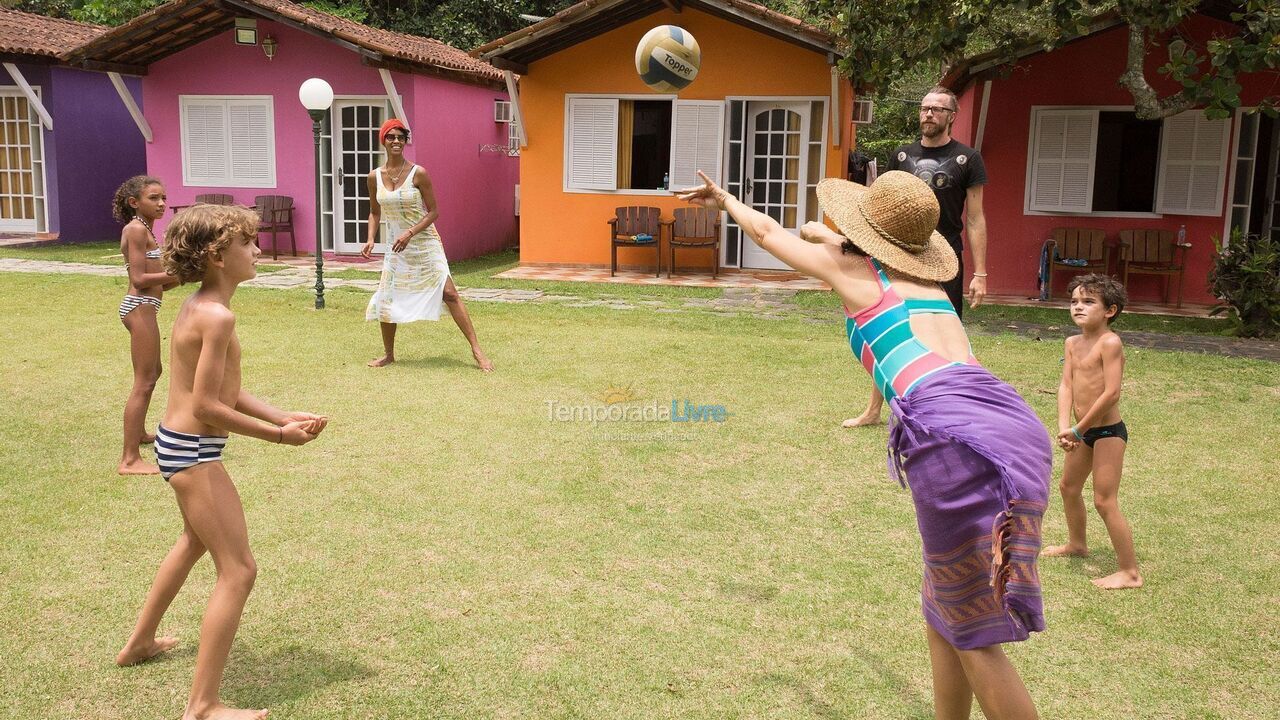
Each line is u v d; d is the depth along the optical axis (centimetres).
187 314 268
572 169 1413
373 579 364
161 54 1511
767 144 1370
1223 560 397
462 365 745
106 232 1720
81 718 271
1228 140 1181
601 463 510
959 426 228
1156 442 571
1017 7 969
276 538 402
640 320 984
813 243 271
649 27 1352
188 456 269
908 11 1023
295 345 814
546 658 309
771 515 441
